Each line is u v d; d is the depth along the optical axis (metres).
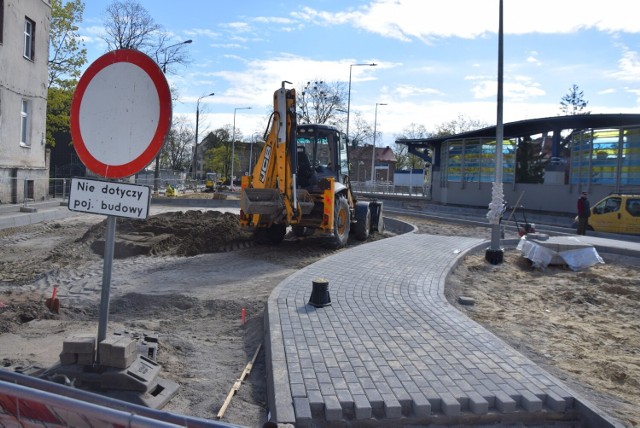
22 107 22.58
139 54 4.34
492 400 4.67
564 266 12.88
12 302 7.88
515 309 9.06
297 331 6.35
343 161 16.33
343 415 4.44
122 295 8.71
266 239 15.08
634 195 20.56
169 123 4.29
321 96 56.09
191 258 12.66
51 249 13.89
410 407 4.57
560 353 6.77
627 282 11.12
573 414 4.72
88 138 4.42
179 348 6.09
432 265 11.34
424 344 6.04
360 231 17.08
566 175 31.31
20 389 2.60
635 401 5.25
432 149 42.94
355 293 8.48
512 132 33.72
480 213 33.16
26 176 22.77
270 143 13.38
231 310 8.00
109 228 4.44
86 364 4.49
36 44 23.45
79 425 2.51
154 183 46.09
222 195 36.56
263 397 5.03
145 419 2.37
